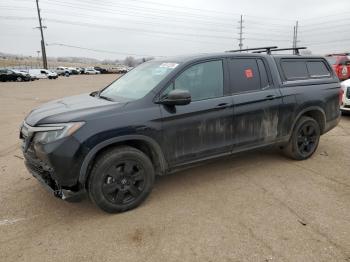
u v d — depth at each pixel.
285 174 4.75
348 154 5.65
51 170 3.37
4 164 5.40
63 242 3.17
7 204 3.95
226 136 4.29
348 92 8.53
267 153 5.68
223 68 4.32
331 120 5.51
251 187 4.32
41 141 3.38
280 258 2.86
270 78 4.72
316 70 5.41
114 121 3.51
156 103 3.79
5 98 17.06
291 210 3.69
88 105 3.83
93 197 3.52
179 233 3.27
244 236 3.20
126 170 3.64
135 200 3.75
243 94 4.40
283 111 4.78
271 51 5.20
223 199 3.98
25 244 3.15
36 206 3.89
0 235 3.30
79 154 3.34
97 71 71.12
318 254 2.90
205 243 3.10
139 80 4.29
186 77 4.02
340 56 13.70
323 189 4.23
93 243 3.14
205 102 4.07
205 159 4.20
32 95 19.02
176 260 2.87
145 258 2.91
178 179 4.61
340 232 3.24
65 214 3.70
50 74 45.59
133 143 3.83
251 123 4.48
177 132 3.89
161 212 3.70
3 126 8.77
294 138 5.07
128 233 3.30
